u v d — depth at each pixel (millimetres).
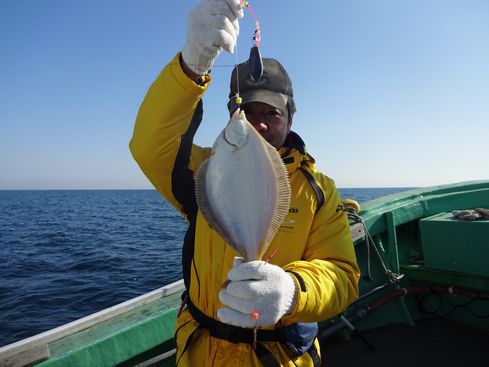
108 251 15180
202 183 1416
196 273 1661
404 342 3383
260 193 1368
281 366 1490
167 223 27906
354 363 3098
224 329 1558
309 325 1647
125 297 9125
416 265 3945
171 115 1507
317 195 1675
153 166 1610
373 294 3703
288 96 1825
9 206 54906
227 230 1357
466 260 3426
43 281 10609
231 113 1851
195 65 1428
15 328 7281
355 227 3383
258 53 1525
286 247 1585
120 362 2188
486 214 3455
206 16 1352
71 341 2150
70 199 90750
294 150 1845
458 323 3703
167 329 2410
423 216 4316
